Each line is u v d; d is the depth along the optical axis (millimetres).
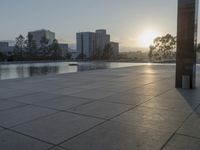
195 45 7000
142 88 7043
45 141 2830
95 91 6539
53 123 3543
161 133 3039
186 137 2887
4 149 2605
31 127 3365
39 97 5684
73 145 2691
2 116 3973
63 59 85938
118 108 4445
